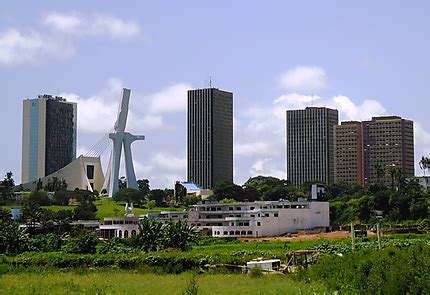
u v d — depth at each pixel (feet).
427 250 254.47
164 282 288.71
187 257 396.57
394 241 455.63
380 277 207.72
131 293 230.68
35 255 461.37
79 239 528.22
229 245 563.48
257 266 344.08
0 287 254.47
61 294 231.91
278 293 217.36
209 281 293.23
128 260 404.16
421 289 192.34
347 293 210.38
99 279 311.27
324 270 272.10
